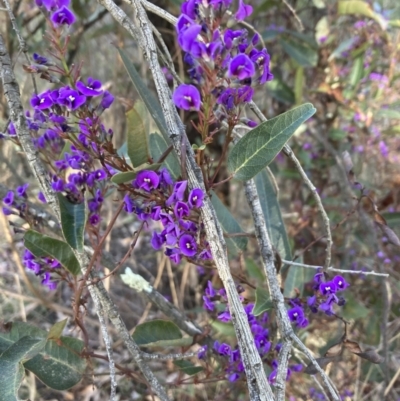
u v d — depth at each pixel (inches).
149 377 13.0
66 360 13.3
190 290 29.8
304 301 14.0
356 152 28.6
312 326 21.8
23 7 24.3
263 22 27.4
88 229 13.1
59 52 10.9
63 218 12.0
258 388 9.4
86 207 11.8
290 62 27.9
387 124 30.9
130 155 10.5
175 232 10.4
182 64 22.7
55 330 12.4
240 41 9.7
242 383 15.8
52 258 13.0
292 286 16.6
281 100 26.4
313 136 27.4
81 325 13.0
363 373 22.6
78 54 27.3
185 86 9.3
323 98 26.9
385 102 27.1
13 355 11.5
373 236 21.8
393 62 26.7
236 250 15.7
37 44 24.4
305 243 25.4
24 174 28.8
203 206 10.1
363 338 24.5
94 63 28.6
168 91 10.6
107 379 22.0
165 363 22.7
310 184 13.3
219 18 9.0
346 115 27.1
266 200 15.8
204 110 9.7
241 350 9.7
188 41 8.8
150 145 13.3
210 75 9.1
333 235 26.5
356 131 27.2
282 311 11.9
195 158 10.7
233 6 21.6
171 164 12.7
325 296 13.3
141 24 11.0
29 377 23.8
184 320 17.5
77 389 23.5
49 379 13.1
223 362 14.5
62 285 31.5
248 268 20.6
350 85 26.6
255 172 10.8
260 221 12.6
